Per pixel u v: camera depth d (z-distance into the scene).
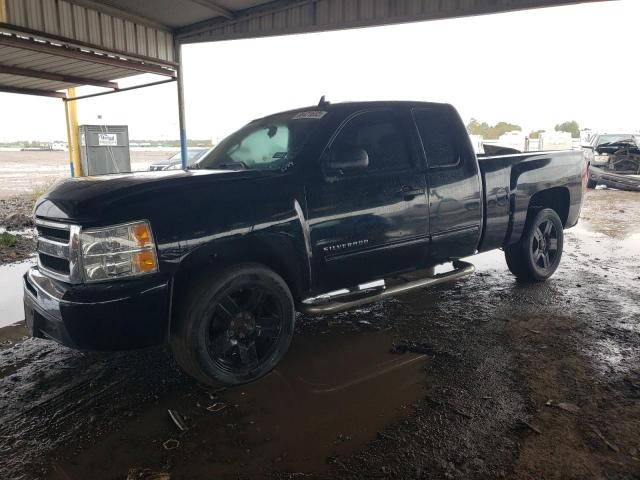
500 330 4.25
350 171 3.64
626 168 14.98
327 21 11.12
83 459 2.62
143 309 2.91
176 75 12.81
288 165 3.56
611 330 4.20
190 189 3.13
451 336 4.14
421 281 4.24
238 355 3.34
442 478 2.41
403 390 3.26
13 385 3.42
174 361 3.78
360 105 4.02
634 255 7.10
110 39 10.98
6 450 2.70
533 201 5.68
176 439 2.78
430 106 4.43
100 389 3.36
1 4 8.84
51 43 9.57
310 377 3.48
